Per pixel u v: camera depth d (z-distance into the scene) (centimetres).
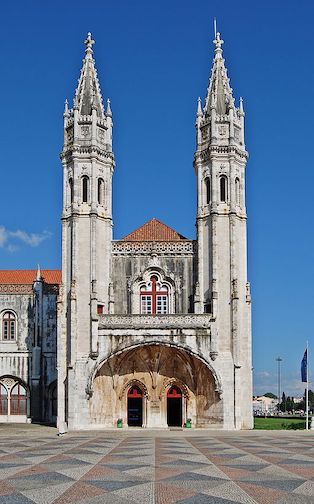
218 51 6819
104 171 6488
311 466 2722
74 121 6450
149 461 2900
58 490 2133
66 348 6134
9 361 7319
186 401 6206
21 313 7388
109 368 6188
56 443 4088
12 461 2936
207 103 6606
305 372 6306
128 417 6325
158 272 6512
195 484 2245
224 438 4594
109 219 6431
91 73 6725
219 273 6178
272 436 4872
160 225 6994
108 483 2267
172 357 6253
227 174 6359
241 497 2019
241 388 6009
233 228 6228
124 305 6444
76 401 5966
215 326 6016
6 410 7275
